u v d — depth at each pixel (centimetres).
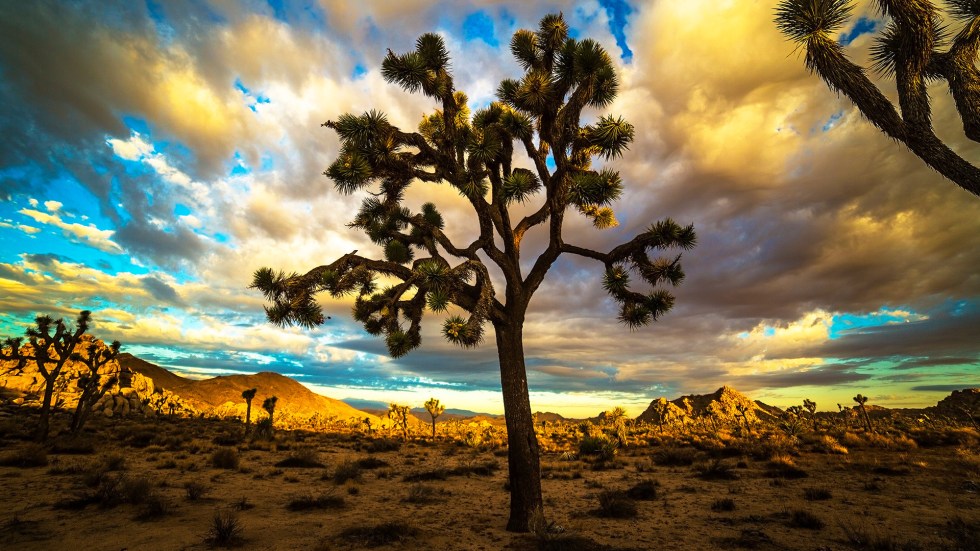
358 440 3906
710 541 792
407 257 1130
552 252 927
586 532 862
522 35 941
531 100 802
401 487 1493
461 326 730
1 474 1372
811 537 792
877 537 733
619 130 759
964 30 405
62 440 2277
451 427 7919
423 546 726
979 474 1355
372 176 845
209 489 1304
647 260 930
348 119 787
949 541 731
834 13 432
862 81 419
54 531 776
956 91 398
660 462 2170
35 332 2470
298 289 789
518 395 852
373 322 1009
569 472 1903
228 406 9762
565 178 844
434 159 892
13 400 4197
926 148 393
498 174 944
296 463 2011
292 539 769
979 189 361
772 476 1579
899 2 406
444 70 852
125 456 2019
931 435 2453
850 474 1531
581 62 784
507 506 1146
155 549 689
